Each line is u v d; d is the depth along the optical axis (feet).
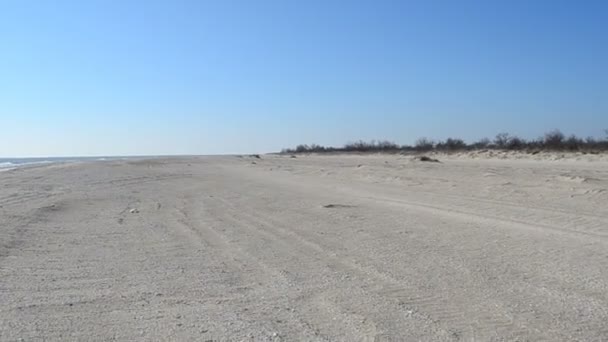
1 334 17.37
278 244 34.06
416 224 40.22
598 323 17.53
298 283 23.91
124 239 37.17
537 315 18.51
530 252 28.71
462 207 49.14
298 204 57.26
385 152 284.20
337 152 368.68
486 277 23.82
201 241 36.01
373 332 17.24
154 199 67.26
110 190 81.76
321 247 32.50
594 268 24.71
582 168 96.63
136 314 19.66
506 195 56.85
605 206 44.93
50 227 42.78
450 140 247.50
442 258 28.09
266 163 210.38
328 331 17.47
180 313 19.77
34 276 25.86
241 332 17.52
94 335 17.30
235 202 61.72
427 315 18.83
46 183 96.68
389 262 27.61
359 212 48.55
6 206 57.00
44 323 18.57
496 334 16.79
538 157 148.77
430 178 83.51
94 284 24.29
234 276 25.64
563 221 38.52
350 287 22.99
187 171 149.28
